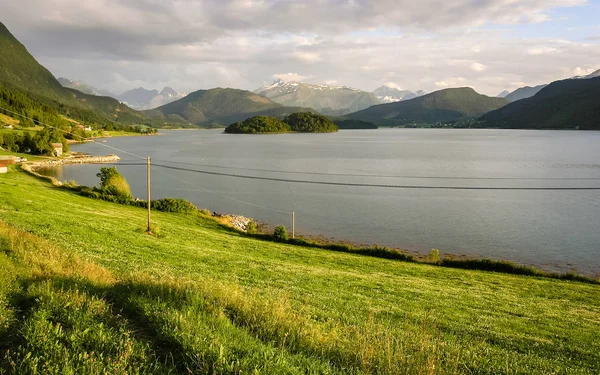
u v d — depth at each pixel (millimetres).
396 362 6781
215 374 5273
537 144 194000
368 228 50438
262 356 6059
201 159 129000
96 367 5258
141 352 5863
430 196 70938
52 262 11406
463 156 134625
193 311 8016
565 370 10031
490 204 64312
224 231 43688
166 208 50719
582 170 95125
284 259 30406
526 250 42031
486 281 28594
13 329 6512
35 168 101875
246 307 8961
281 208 61906
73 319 6781
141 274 11852
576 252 41344
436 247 43031
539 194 72000
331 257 33594
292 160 124562
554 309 20891
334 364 6664
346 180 85625
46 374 5109
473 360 9117
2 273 9156
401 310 16359
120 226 32000
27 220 25094
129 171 103250
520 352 11969
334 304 15852
